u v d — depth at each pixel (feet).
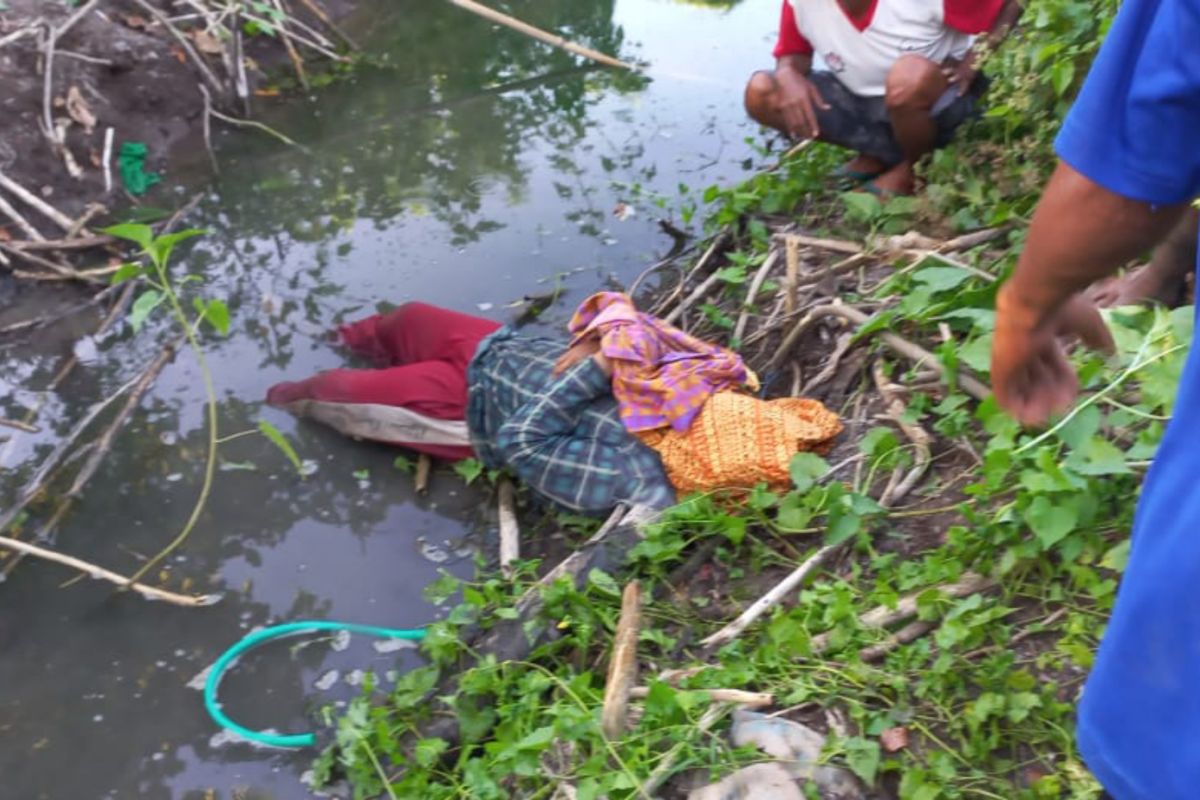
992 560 8.38
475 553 10.87
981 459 9.45
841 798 7.29
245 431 12.24
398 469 11.90
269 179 16.89
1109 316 8.53
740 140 17.89
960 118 13.67
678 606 9.39
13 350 13.21
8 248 13.98
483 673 8.58
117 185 16.10
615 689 8.05
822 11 13.65
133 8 18.16
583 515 10.75
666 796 7.47
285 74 19.66
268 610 10.27
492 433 11.42
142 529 11.05
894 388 10.51
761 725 7.72
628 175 16.94
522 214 16.03
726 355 11.14
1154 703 4.05
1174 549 3.92
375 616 10.23
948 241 12.29
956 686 7.66
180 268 14.78
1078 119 3.92
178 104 17.60
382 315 13.39
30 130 15.51
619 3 23.18
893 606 8.25
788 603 9.01
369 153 17.65
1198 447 3.92
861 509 9.00
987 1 13.10
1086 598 7.98
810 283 12.75
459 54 20.89
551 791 7.77
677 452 10.50
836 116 14.15
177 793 8.76
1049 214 4.09
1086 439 7.90
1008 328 4.54
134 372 13.01
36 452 11.88
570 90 19.69
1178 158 3.76
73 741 9.15
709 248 14.24
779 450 10.21
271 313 13.99
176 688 9.58
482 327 12.25
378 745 8.45
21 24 16.70
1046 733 7.25
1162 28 3.60
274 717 9.33
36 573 10.55
